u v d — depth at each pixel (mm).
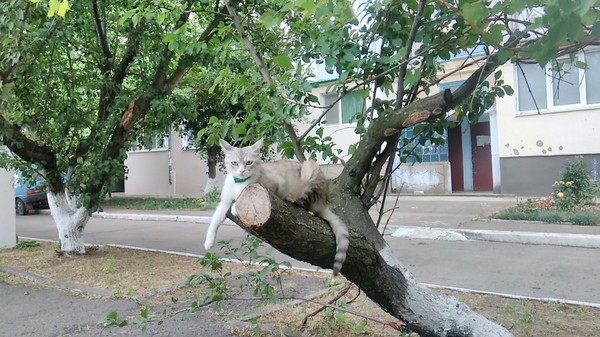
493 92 3811
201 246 9648
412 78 3307
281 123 4051
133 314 5160
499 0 2756
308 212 2959
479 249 8383
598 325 4496
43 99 7672
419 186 16500
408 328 3488
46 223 14945
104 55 8320
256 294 4051
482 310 5004
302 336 4277
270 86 3766
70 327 4785
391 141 3578
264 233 2654
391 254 3508
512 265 7125
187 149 20500
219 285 3859
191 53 5148
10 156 7801
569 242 8406
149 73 8484
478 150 16656
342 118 15578
